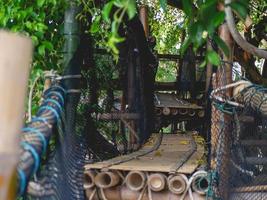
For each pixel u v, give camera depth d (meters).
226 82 3.35
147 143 6.15
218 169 3.37
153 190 3.55
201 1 1.79
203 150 5.27
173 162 4.07
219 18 1.65
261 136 3.89
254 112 3.74
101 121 5.83
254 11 5.90
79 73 3.47
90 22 3.83
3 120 1.18
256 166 3.68
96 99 5.29
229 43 3.21
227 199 3.36
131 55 6.11
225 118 3.38
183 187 3.48
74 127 3.36
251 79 5.74
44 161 2.28
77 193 3.18
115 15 1.65
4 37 1.20
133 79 6.21
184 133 7.73
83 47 3.85
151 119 7.25
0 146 1.18
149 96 7.05
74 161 3.25
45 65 3.43
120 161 4.06
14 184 1.18
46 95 2.77
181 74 10.37
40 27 3.39
